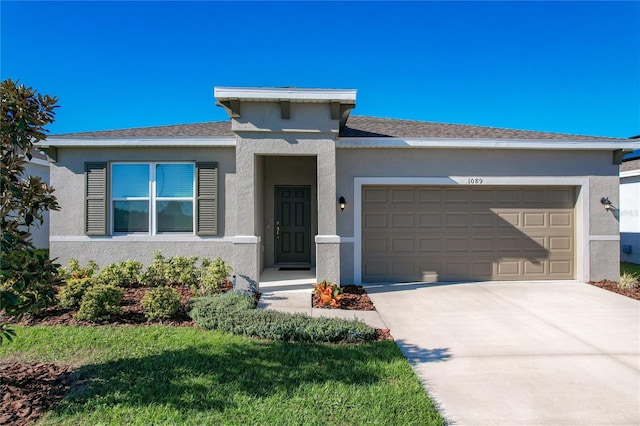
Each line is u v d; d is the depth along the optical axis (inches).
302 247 454.9
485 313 267.0
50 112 152.8
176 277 321.1
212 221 374.3
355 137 363.6
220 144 367.9
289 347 189.9
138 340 197.0
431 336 218.2
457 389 153.6
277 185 449.7
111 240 374.0
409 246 377.4
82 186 375.6
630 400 146.3
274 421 124.1
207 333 209.5
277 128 322.3
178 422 123.1
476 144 364.5
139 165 381.4
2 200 140.6
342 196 365.7
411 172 369.4
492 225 381.7
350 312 264.4
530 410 138.0
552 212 385.4
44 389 143.8
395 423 124.6
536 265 383.6
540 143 367.6
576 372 171.2
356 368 165.8
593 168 379.6
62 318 234.4
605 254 379.2
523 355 190.7
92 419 124.2
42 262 147.9
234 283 316.8
